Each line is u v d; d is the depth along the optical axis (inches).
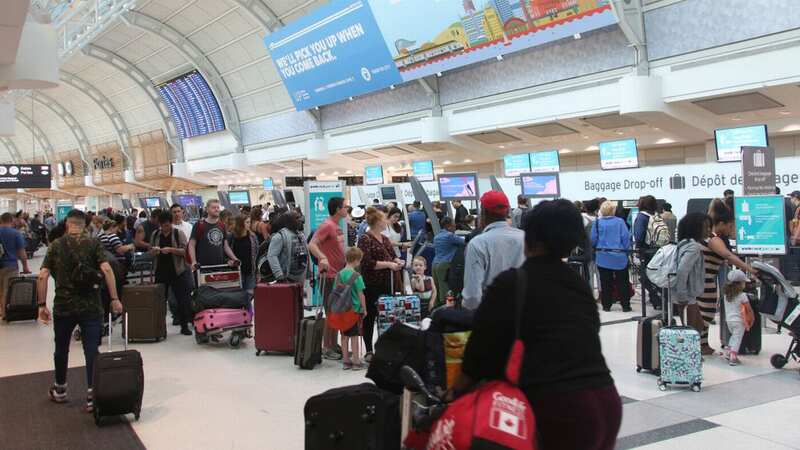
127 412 182.4
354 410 124.1
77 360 268.4
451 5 701.3
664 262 226.4
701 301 248.2
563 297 80.4
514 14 650.2
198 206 880.9
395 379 123.2
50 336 324.8
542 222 83.7
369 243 243.8
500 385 77.2
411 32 770.8
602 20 591.2
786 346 258.8
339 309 237.3
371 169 822.5
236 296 293.0
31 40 370.6
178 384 224.5
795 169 435.2
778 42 511.8
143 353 277.6
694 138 691.4
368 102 985.5
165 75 1381.6
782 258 406.6
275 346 265.3
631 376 217.9
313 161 1154.7
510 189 615.8
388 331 127.2
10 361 267.4
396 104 938.1
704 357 243.6
